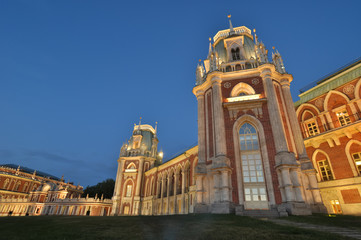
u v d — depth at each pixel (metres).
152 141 58.06
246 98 21.17
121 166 52.03
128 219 13.01
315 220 11.95
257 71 22.36
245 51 26.56
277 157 17.44
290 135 19.59
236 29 31.06
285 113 20.81
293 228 9.19
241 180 17.69
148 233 8.54
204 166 19.58
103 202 50.00
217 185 17.16
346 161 23.06
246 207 16.94
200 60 28.50
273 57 25.59
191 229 9.32
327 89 26.39
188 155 36.75
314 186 16.91
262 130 19.28
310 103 28.19
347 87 24.45
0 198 63.88
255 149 19.16
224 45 28.14
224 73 23.02
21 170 84.00
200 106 23.47
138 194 47.91
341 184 22.80
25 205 57.75
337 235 7.88
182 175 37.06
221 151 18.55
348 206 21.75
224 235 8.05
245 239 7.47
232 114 20.70
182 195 35.41
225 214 14.58
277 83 22.53
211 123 21.56
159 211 41.62
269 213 14.67
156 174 46.47
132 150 54.66
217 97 21.41
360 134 22.27
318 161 25.80
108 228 9.69
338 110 25.03
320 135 24.61
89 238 7.61
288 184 15.71
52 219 14.02
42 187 61.25
